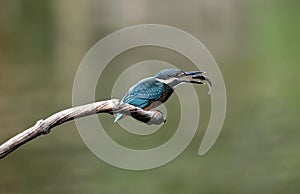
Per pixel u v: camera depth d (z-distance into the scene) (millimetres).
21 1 43750
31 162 16109
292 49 29344
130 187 14242
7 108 21766
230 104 21281
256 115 19594
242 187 14164
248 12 39812
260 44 31406
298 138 16938
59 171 15258
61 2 43469
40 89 23938
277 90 22844
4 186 14820
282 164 15125
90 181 14578
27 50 31219
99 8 41031
